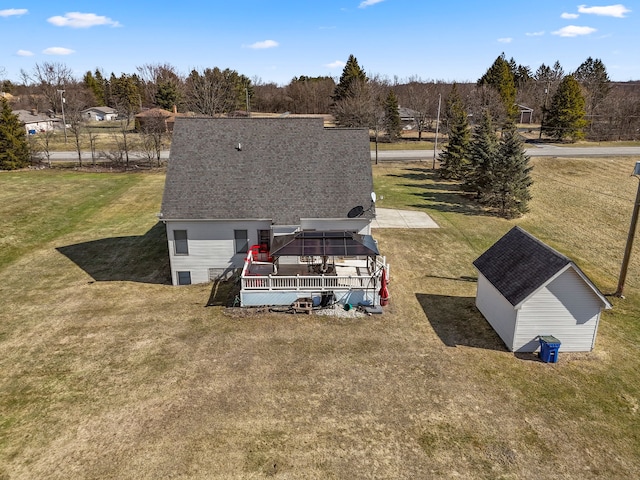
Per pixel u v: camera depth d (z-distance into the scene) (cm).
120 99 11875
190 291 2292
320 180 2461
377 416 1364
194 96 9038
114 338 1800
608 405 1436
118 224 3478
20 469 1145
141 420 1329
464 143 5069
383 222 3534
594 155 6209
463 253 2919
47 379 1526
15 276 2488
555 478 1145
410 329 1905
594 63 13938
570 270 1647
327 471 1152
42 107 11688
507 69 9431
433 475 1147
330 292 2047
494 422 1347
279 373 1571
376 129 7025
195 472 1140
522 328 1720
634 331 1952
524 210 3872
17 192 4194
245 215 2309
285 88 13350
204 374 1557
